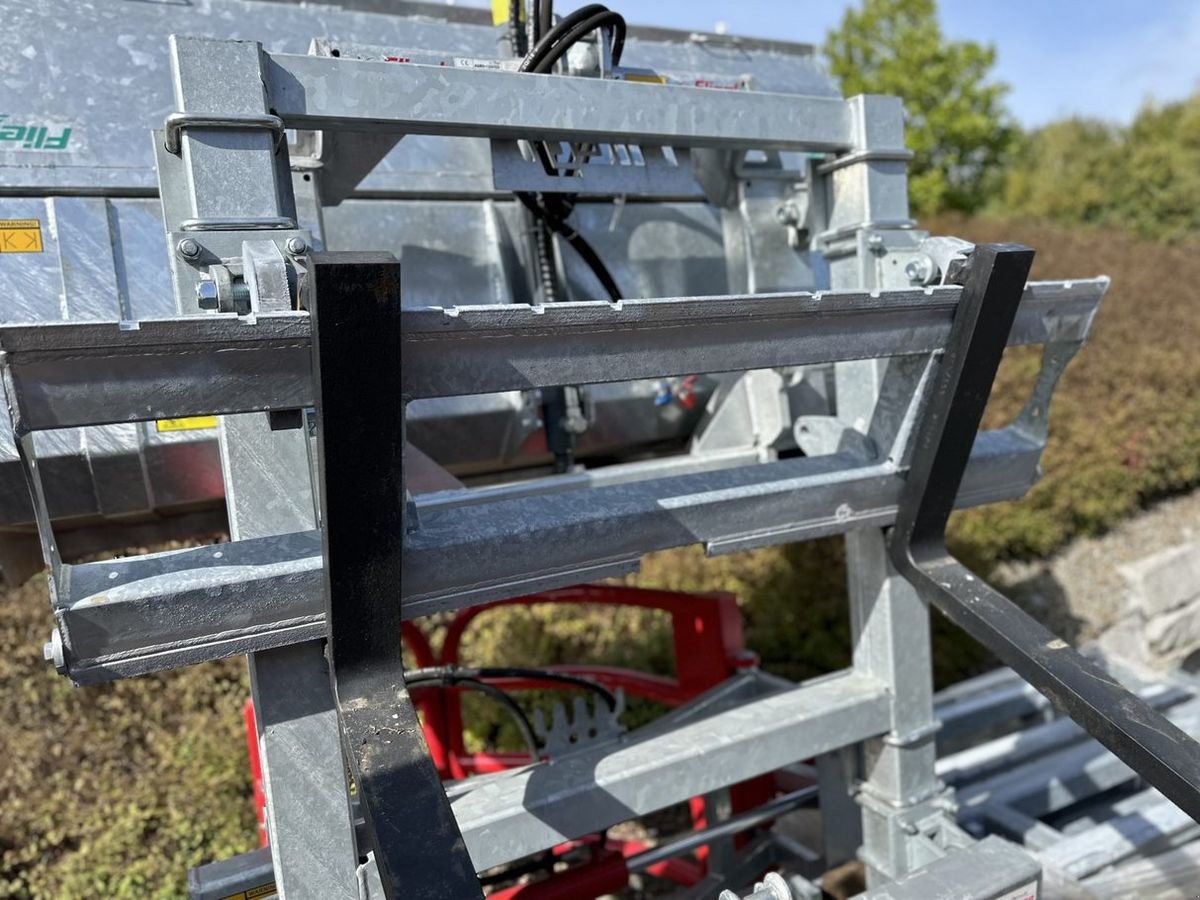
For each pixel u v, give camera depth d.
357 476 1.04
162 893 2.95
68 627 1.01
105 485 1.59
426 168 1.91
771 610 4.19
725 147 1.56
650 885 2.91
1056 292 1.51
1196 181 15.01
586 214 2.03
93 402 0.94
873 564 1.76
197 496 1.68
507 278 1.98
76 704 3.28
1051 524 5.28
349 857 1.28
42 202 1.56
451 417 1.88
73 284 1.56
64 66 1.59
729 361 1.27
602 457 2.31
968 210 14.92
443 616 3.83
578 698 2.05
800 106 1.57
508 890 2.06
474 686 1.97
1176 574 4.63
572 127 1.36
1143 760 1.28
